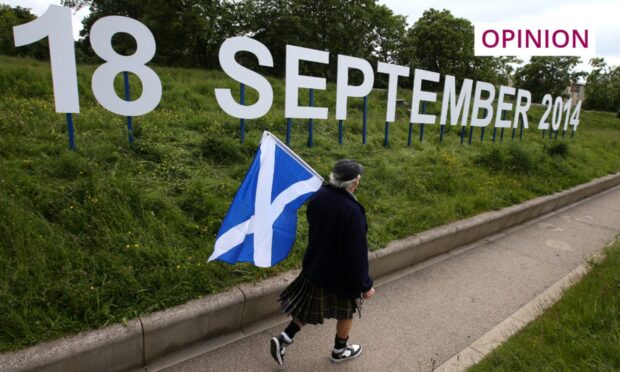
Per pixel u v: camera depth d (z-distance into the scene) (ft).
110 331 7.97
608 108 132.05
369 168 19.76
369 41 100.27
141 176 13.57
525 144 32.83
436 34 107.45
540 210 21.45
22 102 20.75
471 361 9.22
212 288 9.62
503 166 24.63
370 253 12.73
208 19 83.25
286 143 20.16
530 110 64.23
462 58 110.22
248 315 9.93
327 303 8.02
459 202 17.84
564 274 14.49
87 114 19.21
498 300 12.36
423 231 15.11
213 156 16.57
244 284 10.07
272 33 84.43
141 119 19.26
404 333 10.34
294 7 87.61
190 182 13.98
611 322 9.54
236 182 14.97
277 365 8.79
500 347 9.18
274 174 9.23
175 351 8.91
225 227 8.73
